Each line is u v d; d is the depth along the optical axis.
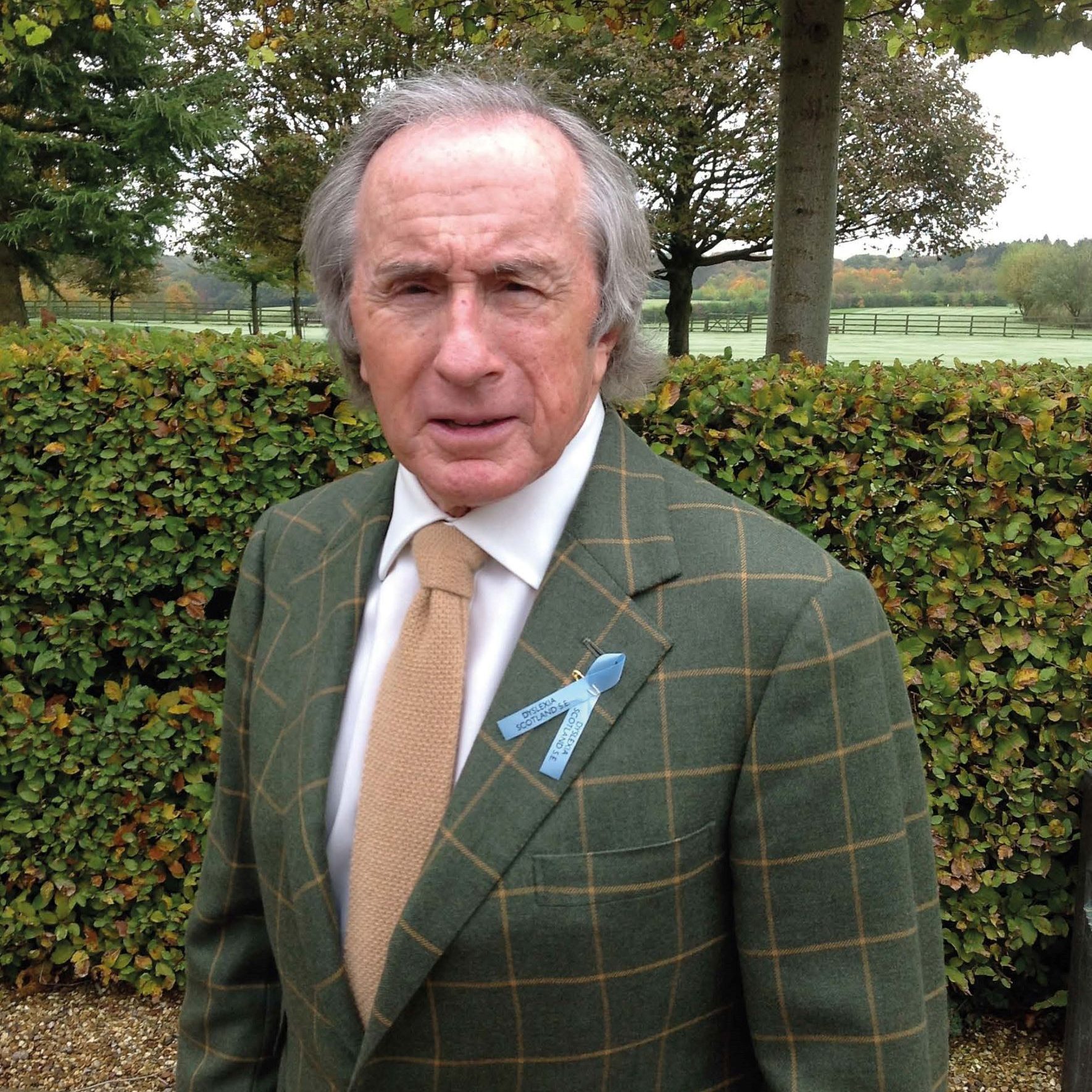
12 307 20.14
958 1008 3.08
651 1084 0.97
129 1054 2.94
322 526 1.27
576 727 0.93
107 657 3.02
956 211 18.64
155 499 2.87
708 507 1.04
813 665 0.92
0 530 2.90
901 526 2.73
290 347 3.01
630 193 1.04
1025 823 2.84
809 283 3.90
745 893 0.95
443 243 0.91
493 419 0.95
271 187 20.70
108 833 3.10
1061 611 2.71
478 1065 0.95
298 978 1.08
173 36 20.95
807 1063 0.94
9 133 18.33
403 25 4.17
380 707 1.02
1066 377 3.04
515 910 0.91
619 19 4.02
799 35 3.74
